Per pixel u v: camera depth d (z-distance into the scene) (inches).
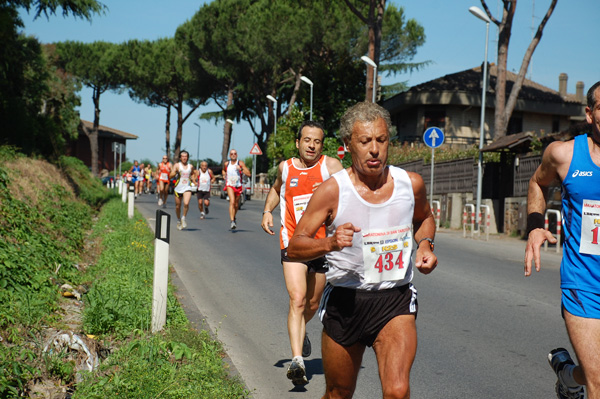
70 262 349.1
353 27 1621.6
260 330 273.3
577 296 134.1
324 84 1572.3
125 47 2444.6
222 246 546.6
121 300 262.4
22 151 766.5
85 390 171.9
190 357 200.4
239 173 681.0
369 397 192.9
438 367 222.8
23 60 894.4
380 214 128.0
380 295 131.6
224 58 1825.8
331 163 219.5
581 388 148.4
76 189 865.5
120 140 3280.0
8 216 367.6
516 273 446.3
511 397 192.7
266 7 1723.7
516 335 268.1
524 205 756.6
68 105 1262.3
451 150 1232.2
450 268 464.1
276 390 196.7
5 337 206.8
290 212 217.0
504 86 1058.7
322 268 210.5
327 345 135.8
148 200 1240.2
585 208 134.8
